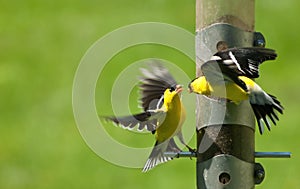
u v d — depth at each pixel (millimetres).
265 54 6191
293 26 18703
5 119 16328
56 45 18250
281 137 14883
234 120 7074
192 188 13898
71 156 15047
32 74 17516
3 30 18938
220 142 7078
